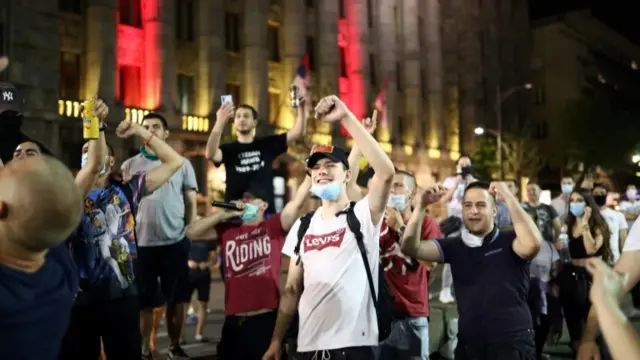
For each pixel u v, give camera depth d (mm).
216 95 31875
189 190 6891
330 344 4043
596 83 62562
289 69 35969
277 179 20891
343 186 4387
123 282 4770
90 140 4152
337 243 4195
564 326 11000
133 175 5148
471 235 4898
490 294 4660
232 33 34031
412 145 44938
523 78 59312
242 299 5219
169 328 6930
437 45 47812
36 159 2504
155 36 29406
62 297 2592
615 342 2539
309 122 35938
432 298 11203
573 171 56844
